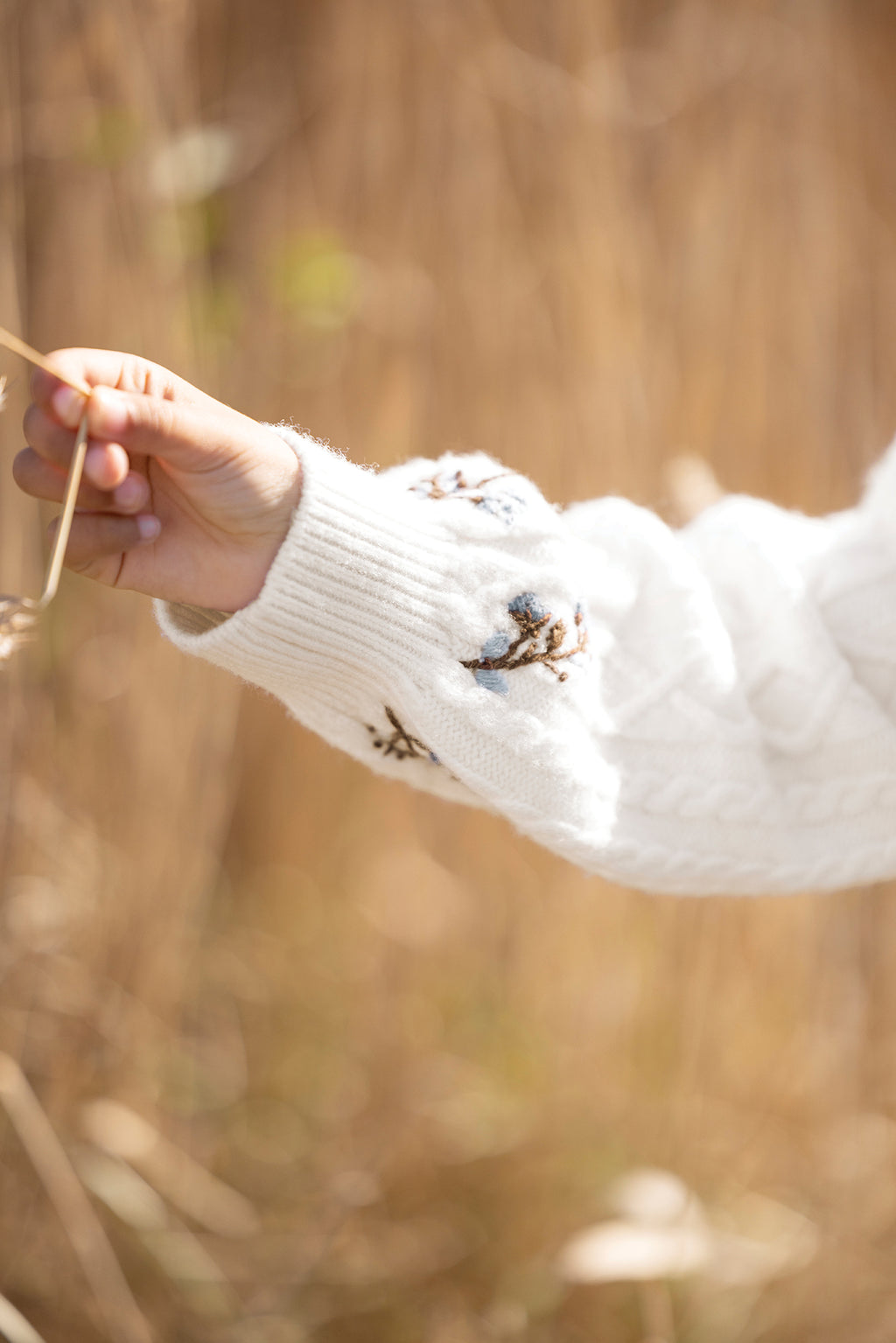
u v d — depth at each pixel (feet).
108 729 4.78
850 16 5.38
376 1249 5.30
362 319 5.33
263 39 5.51
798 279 5.30
